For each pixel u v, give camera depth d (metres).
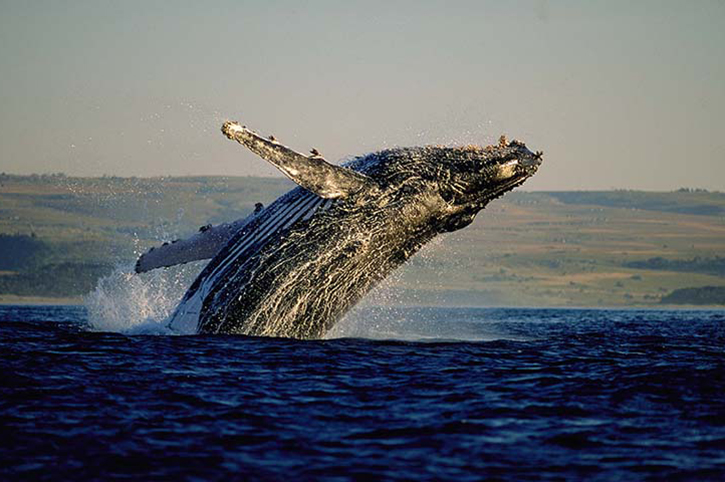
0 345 87.94
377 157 91.19
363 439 57.12
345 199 88.44
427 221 90.31
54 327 114.69
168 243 97.38
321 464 52.19
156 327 100.44
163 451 54.12
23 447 54.47
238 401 65.56
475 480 50.00
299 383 71.56
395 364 80.81
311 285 89.38
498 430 59.47
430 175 89.62
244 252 91.56
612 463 53.28
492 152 91.06
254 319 90.50
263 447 55.19
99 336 94.31
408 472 51.12
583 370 80.38
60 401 64.88
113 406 63.75
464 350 92.69
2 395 66.25
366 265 90.19
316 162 85.62
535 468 52.22
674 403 67.31
